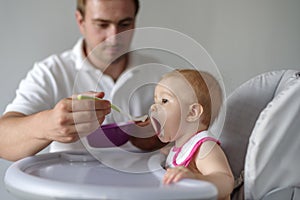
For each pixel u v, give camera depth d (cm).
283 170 78
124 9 117
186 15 158
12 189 67
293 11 160
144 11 156
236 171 96
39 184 62
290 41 161
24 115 109
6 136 92
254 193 79
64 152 92
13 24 151
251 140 78
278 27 160
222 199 77
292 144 78
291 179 79
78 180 73
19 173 70
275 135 77
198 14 158
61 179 74
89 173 79
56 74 128
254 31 160
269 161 77
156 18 157
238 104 100
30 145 89
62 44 153
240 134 98
